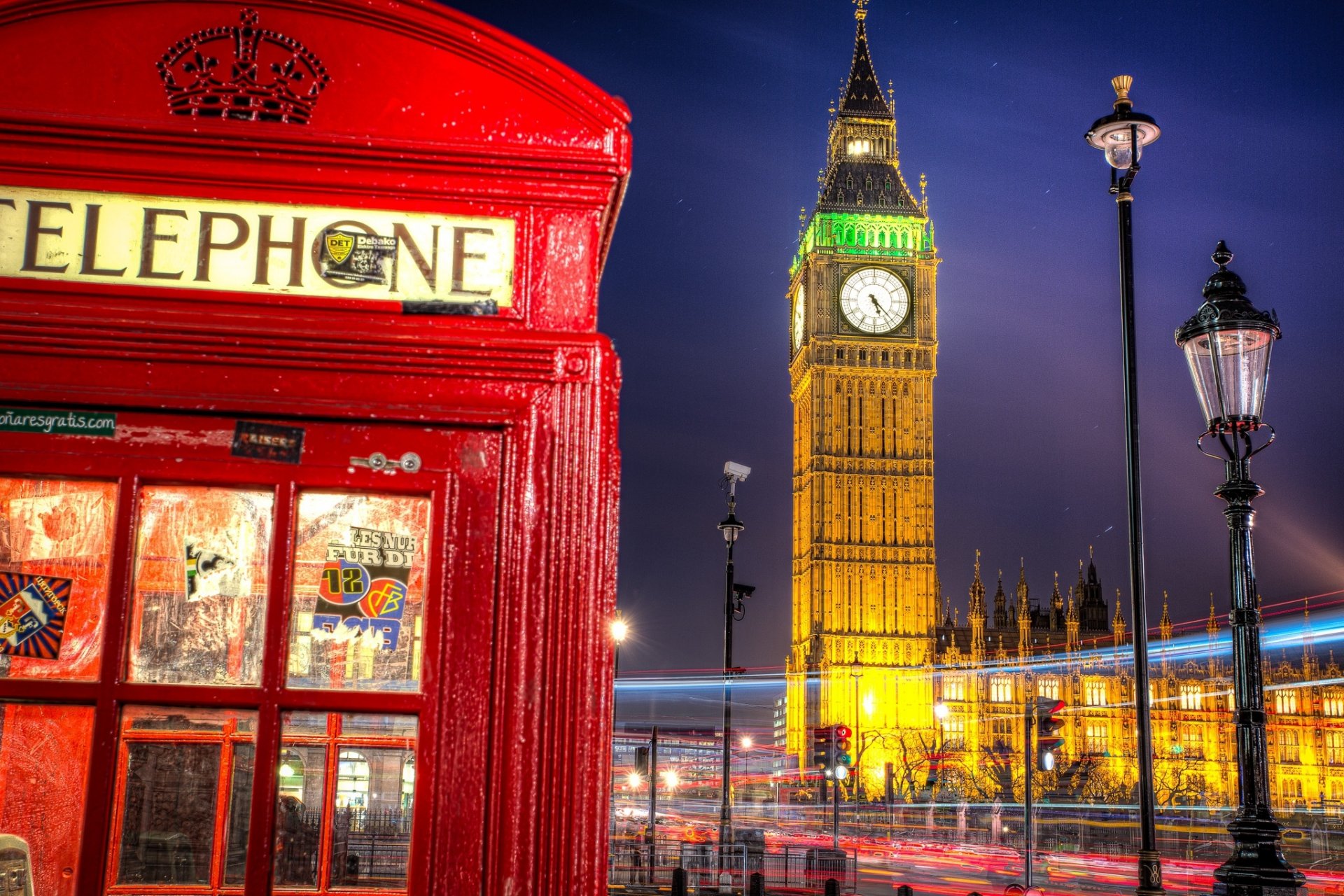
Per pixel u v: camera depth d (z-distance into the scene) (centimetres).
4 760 260
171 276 274
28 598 259
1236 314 943
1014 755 10850
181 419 268
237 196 278
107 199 275
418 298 281
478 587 271
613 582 278
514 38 291
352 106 286
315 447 271
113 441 265
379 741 268
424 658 267
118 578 260
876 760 11031
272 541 266
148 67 281
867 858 5638
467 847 260
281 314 274
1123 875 4881
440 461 275
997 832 6712
